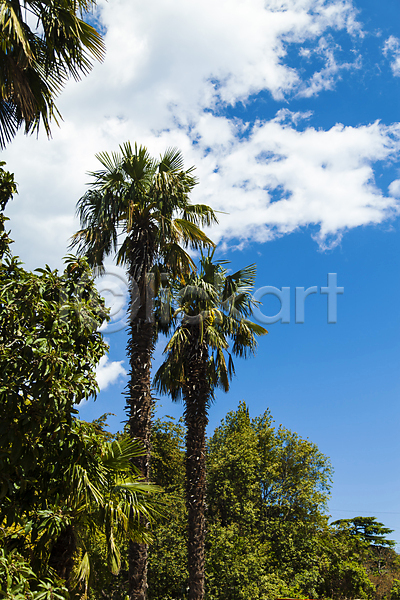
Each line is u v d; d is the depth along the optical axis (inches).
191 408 500.4
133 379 411.5
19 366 213.9
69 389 223.5
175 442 936.3
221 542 764.0
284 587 818.2
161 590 711.1
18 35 233.1
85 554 272.4
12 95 259.9
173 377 520.4
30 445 218.4
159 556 717.9
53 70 276.1
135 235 441.1
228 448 994.7
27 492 230.4
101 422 412.8
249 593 728.3
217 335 504.7
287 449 1092.5
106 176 450.0
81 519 260.8
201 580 458.6
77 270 265.0
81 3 269.6
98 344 256.4
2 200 264.1
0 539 215.0
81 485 236.5
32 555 233.0
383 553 1710.1
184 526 748.0
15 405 211.2
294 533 971.3
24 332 222.2
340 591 1122.0
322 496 1038.4
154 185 438.0
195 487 481.1
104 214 435.8
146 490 272.7
